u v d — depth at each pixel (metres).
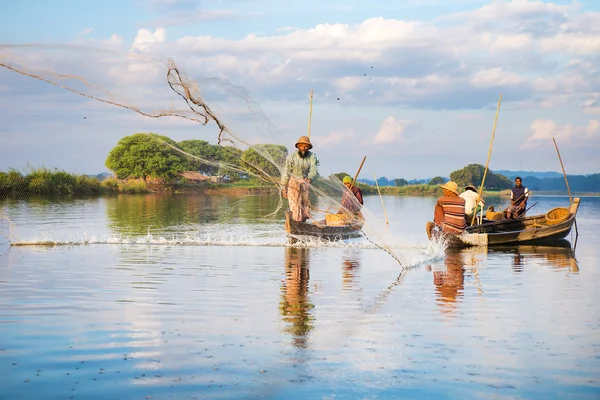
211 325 7.28
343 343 6.56
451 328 7.23
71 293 9.23
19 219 24.64
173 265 12.37
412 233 20.83
